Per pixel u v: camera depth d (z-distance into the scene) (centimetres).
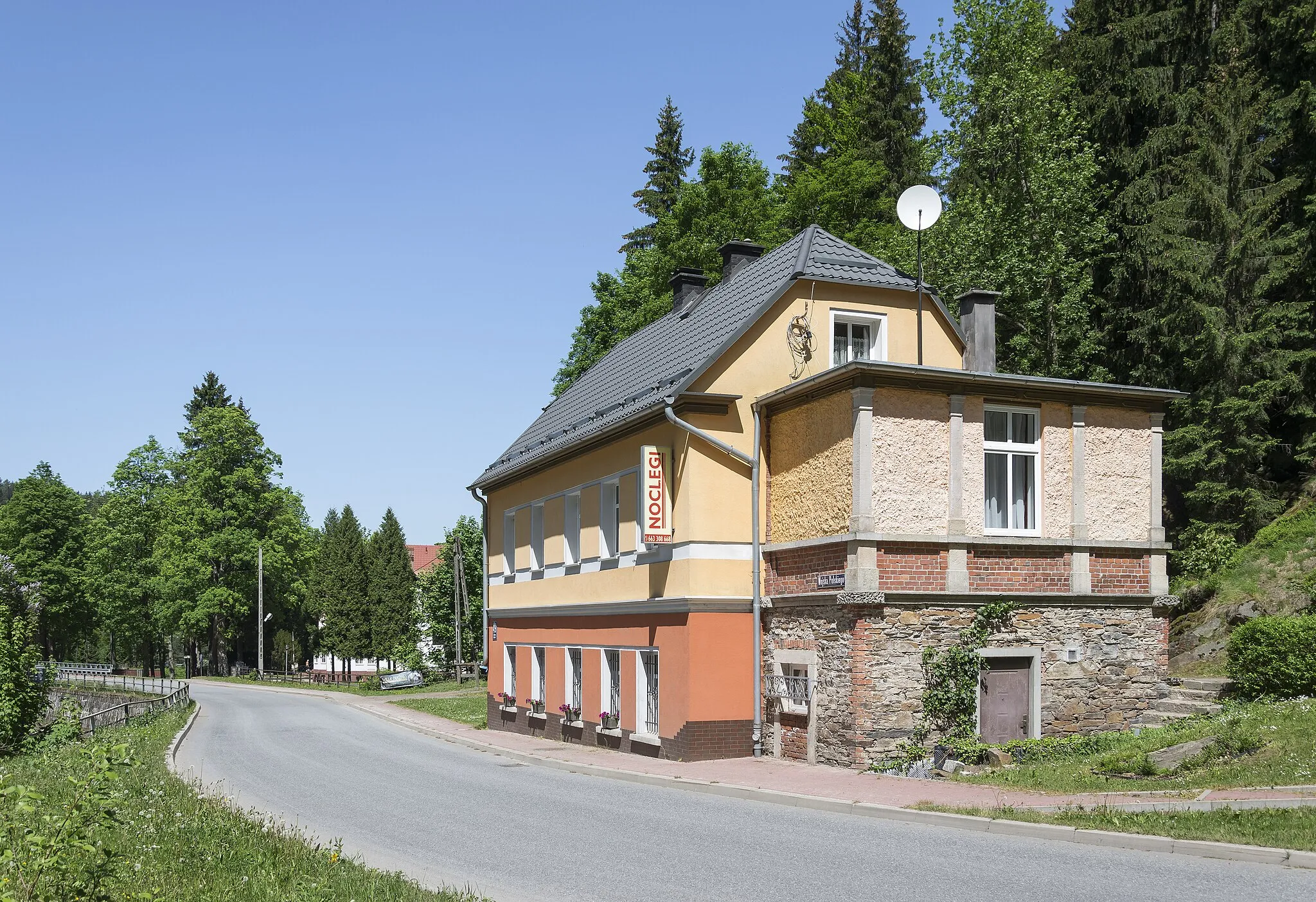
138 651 9431
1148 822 1111
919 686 1745
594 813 1460
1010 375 1831
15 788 790
